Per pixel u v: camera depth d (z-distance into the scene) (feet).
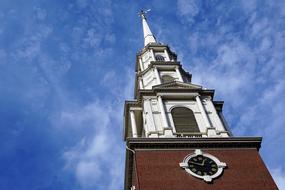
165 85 180.34
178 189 130.31
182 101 175.42
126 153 153.17
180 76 198.59
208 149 148.25
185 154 144.97
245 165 141.69
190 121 164.45
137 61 227.20
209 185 132.98
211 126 160.45
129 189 153.69
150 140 147.74
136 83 211.20
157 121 163.12
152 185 130.82
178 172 136.87
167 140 148.25
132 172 151.23
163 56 220.84
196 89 179.63
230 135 158.61
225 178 136.05
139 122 178.81
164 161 141.18
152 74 201.16
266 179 135.64
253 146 150.92
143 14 264.72
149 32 247.50
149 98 175.73
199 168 139.33
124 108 182.39
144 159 141.49
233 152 147.74
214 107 174.29
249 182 134.51
